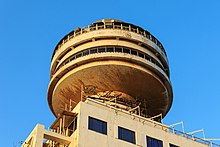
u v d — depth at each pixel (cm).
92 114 4228
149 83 5312
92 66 5031
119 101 5241
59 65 5428
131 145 4269
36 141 3919
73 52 5291
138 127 4475
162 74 5350
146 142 4419
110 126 4266
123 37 5284
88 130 4084
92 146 4000
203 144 4919
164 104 5734
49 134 4025
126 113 4544
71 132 4288
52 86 5441
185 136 4828
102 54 5075
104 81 5184
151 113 5875
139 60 5138
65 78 5181
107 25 5431
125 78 5181
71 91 5316
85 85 5216
